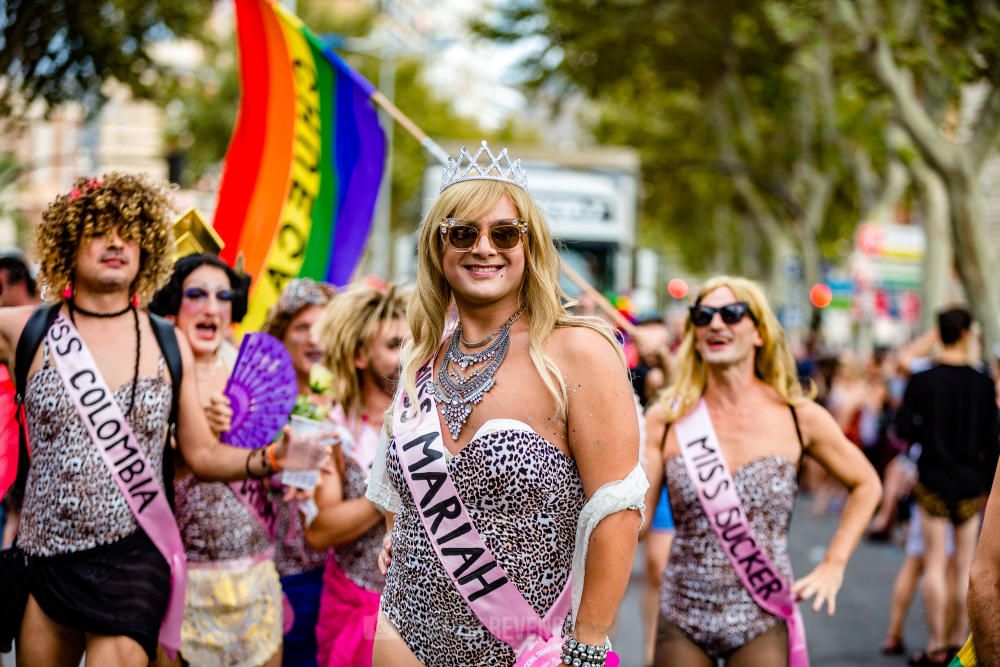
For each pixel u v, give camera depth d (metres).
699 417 4.57
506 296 3.08
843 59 17.14
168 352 3.97
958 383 7.48
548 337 2.99
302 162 6.57
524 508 2.93
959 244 13.23
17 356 3.81
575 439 2.93
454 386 3.04
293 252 6.55
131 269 3.88
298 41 6.49
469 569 2.96
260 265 6.45
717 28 18.94
